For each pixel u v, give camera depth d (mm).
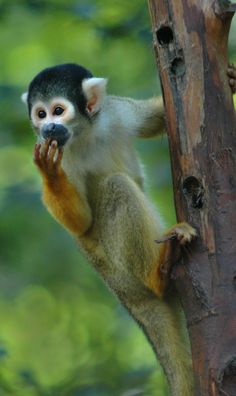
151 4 9641
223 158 9242
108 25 17047
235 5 9328
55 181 11750
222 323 8867
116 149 12531
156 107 12641
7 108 18984
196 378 9000
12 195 19344
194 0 9430
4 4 17406
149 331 11922
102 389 14430
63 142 11992
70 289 22094
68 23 20297
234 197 9164
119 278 11961
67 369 19438
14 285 21547
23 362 20062
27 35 22734
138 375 14703
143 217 11398
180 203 9445
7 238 20328
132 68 20266
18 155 21453
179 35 9445
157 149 18266
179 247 9383
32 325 23062
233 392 8680
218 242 9078
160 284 11305
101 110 12477
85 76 12594
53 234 20625
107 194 11789
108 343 18516
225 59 9508
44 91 12398
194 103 9383
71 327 21672
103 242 12062
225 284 8953
